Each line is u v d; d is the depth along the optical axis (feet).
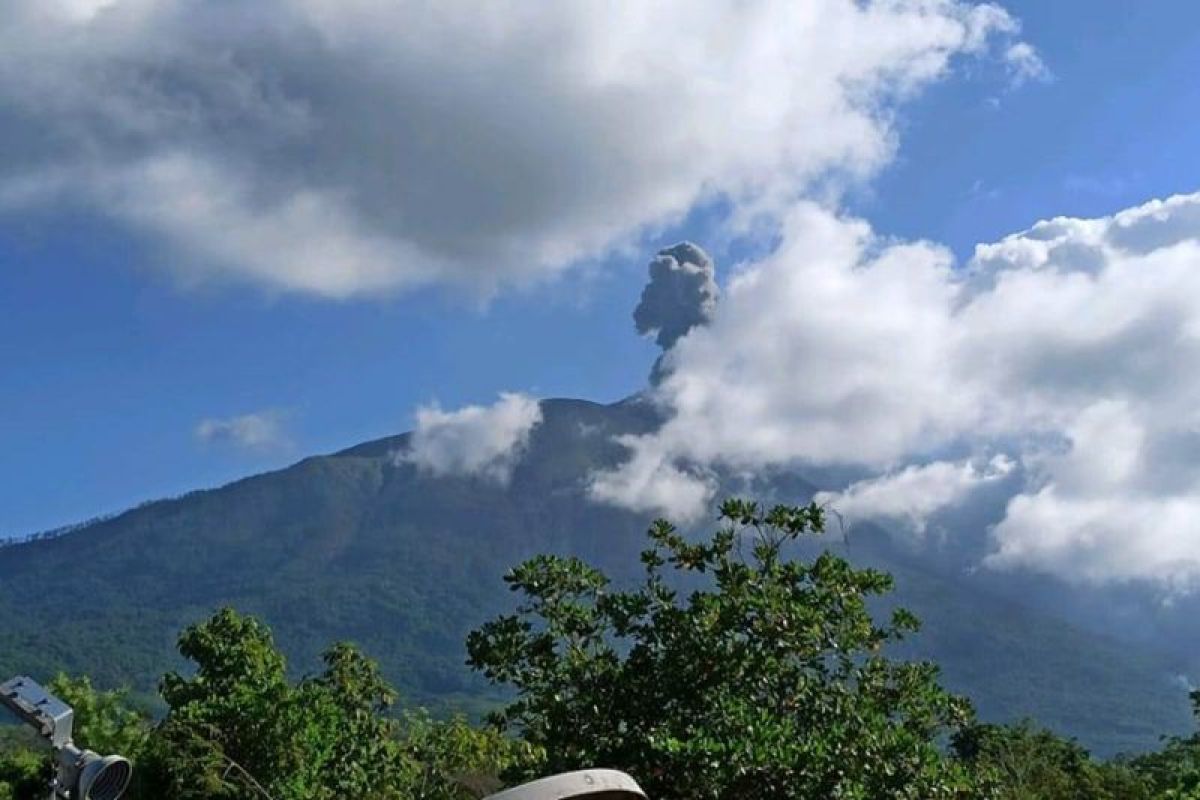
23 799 49.83
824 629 34.30
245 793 57.26
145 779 57.72
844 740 29.14
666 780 29.89
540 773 32.55
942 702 34.71
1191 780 48.39
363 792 61.52
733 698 31.65
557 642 35.47
